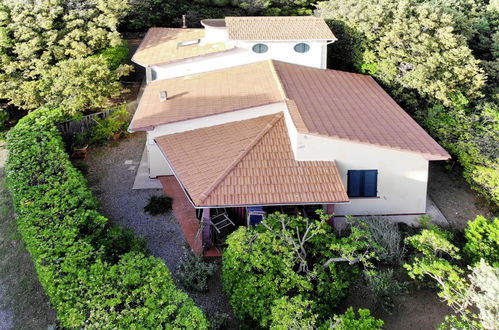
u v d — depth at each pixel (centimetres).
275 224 1792
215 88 2702
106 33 3216
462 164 2411
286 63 2972
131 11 4053
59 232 1675
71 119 2797
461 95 2906
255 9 4156
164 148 2295
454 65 2922
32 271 1861
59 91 2883
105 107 3262
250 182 1950
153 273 1540
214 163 2088
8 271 1864
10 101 3091
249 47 2928
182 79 2956
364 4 3269
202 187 1931
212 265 1822
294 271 1717
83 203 1883
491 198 2273
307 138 2017
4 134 3011
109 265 1588
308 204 1911
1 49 2956
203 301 1714
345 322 1395
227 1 4256
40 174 2069
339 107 2442
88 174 2569
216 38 3138
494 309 1293
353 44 3284
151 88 2903
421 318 1625
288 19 3102
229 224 2031
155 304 1411
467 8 4022
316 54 2978
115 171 2606
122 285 1477
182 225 2141
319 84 2747
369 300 1703
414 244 1761
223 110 2392
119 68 3134
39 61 2952
